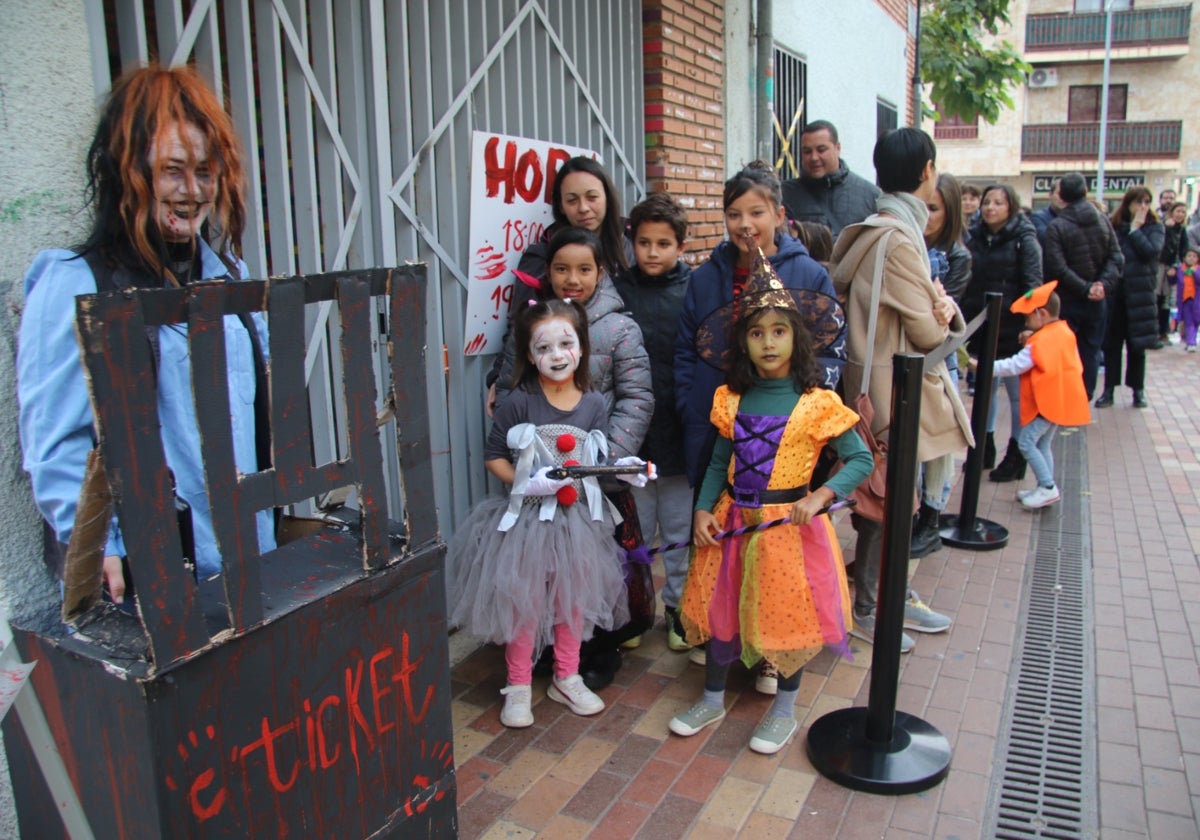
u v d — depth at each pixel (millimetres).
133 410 1328
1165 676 3346
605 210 3479
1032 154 31750
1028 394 5180
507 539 2906
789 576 2762
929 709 3131
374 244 3094
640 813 2588
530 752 2895
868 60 9336
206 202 1738
